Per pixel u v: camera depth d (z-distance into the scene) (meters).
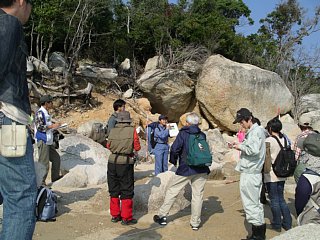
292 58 28.86
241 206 7.92
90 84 19.06
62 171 9.75
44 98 7.37
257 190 5.80
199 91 20.16
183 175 6.34
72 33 20.30
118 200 6.65
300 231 3.54
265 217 7.28
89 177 9.48
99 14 22.27
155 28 23.28
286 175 6.27
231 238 6.12
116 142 6.51
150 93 20.38
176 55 21.75
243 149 5.75
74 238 5.75
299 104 23.94
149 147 10.11
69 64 20.02
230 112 19.94
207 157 6.23
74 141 10.82
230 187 9.61
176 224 6.68
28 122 2.51
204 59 22.17
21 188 2.45
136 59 24.39
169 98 20.36
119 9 24.19
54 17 18.48
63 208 7.28
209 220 6.98
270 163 6.33
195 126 6.44
